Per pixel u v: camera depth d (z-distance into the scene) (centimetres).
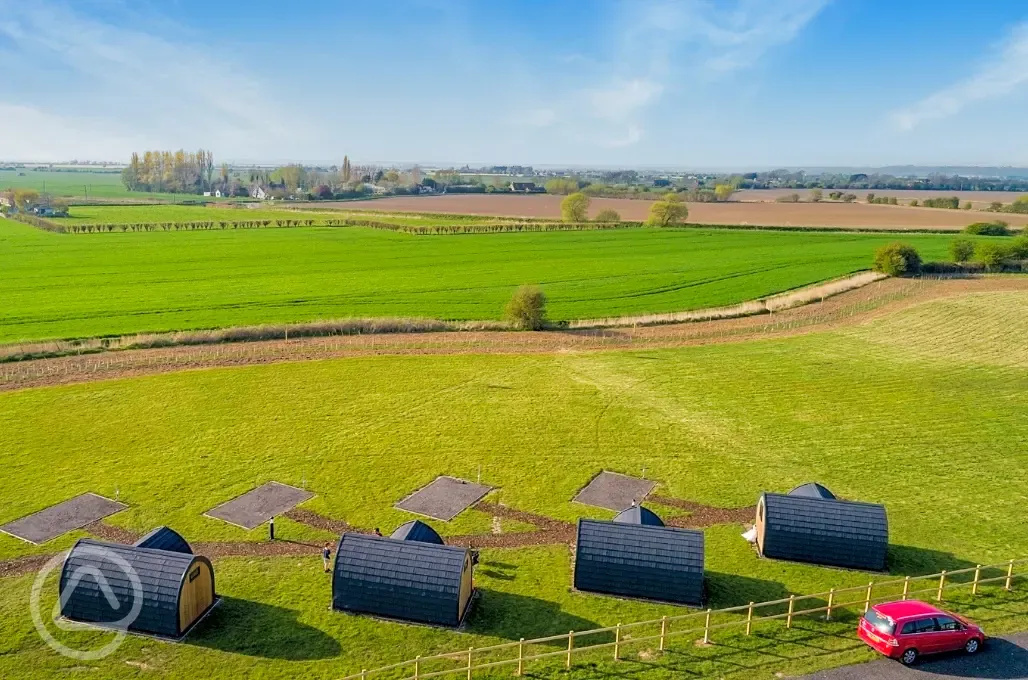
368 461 4134
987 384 5534
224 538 3319
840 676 2420
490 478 3950
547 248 12888
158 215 19225
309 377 5600
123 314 7588
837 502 3203
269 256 11800
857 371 5869
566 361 6128
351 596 2748
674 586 2825
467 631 2677
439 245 13238
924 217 18612
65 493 3697
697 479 3953
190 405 4953
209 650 2541
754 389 5412
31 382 5353
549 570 3097
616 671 2458
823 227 15812
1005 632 2664
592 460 4181
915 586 2973
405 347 6525
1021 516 3550
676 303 8456
